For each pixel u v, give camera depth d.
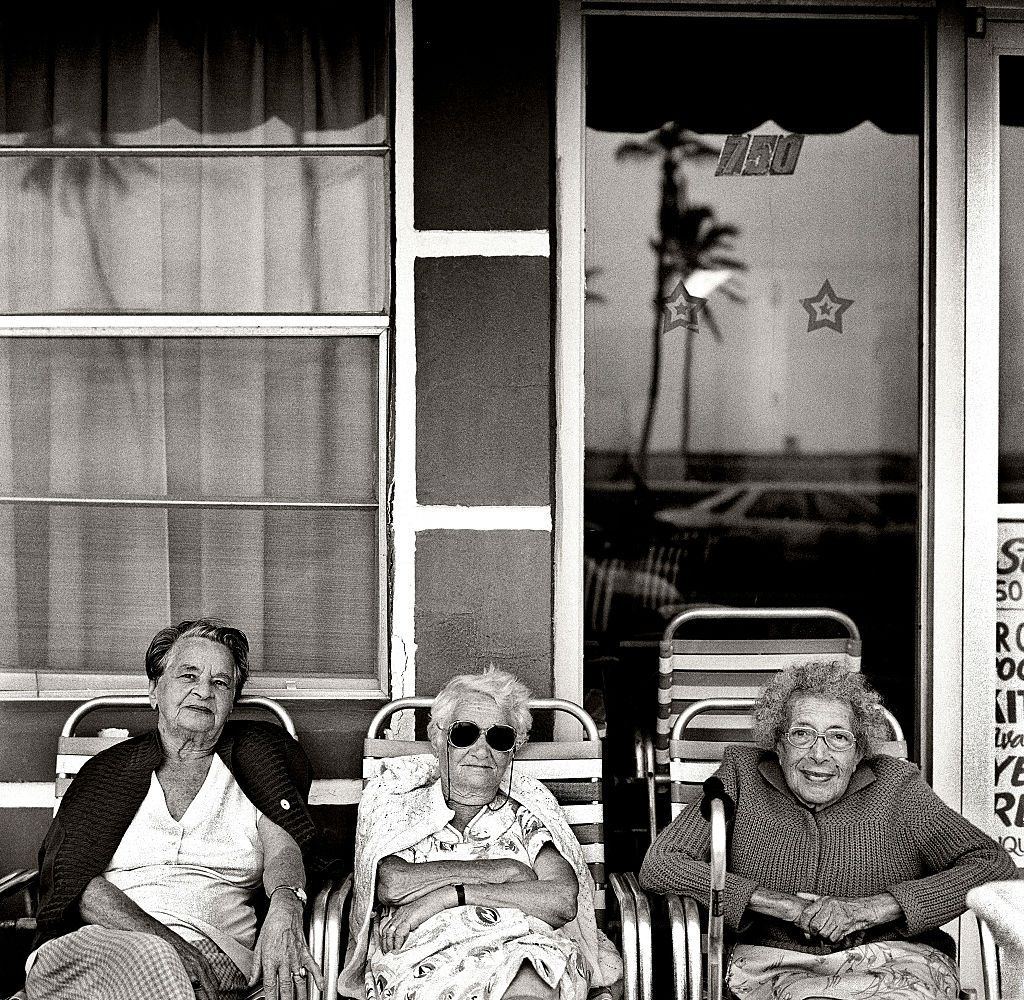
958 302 3.74
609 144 6.28
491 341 3.47
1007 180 3.82
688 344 6.91
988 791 3.76
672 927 2.88
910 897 2.90
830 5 3.72
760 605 6.33
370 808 3.11
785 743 3.07
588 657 5.26
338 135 3.58
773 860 3.04
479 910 2.84
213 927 3.00
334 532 3.62
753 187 6.27
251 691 3.63
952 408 3.75
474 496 3.49
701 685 4.04
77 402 3.62
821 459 6.88
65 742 3.34
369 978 2.87
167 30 3.59
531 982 2.73
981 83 3.71
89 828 3.04
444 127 3.47
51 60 3.60
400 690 3.53
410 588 3.50
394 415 3.52
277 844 3.10
